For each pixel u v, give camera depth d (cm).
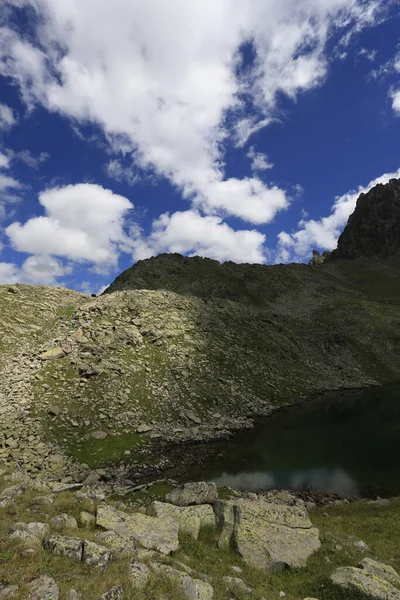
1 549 1109
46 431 3416
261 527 1731
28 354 4600
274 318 9950
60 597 923
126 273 16950
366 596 1243
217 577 1282
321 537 1823
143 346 5322
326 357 8775
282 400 5662
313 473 3362
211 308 7894
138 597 991
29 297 6312
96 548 1180
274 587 1330
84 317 5703
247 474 3247
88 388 4144
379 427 4791
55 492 1934
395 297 18900
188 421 4156
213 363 5650
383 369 9319
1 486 1864
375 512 2455
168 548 1412
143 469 3131
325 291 18362
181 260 19225
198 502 1980
